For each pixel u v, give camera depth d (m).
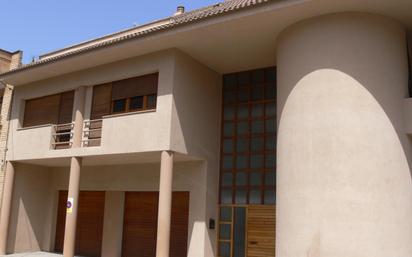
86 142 14.88
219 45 12.86
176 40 12.59
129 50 13.45
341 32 10.68
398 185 10.24
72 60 14.57
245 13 11.01
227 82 15.26
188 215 14.20
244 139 14.47
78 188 14.44
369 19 10.70
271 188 13.62
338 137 10.31
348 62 10.54
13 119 17.47
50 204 18.11
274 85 14.30
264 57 13.68
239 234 13.86
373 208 9.94
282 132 11.41
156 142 12.68
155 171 15.09
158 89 13.11
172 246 14.38
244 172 14.21
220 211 14.35
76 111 15.18
